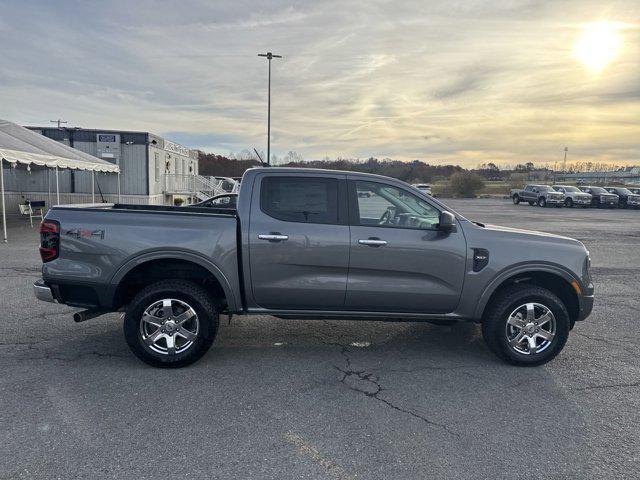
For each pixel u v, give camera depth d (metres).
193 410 3.45
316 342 5.01
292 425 3.26
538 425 3.34
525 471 2.79
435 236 4.34
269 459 2.86
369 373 4.21
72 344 4.76
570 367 4.45
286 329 5.43
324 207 4.35
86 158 17.17
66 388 3.76
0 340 4.85
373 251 4.28
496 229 4.61
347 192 4.38
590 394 3.86
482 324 4.52
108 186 21.77
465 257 4.34
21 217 19.03
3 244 11.53
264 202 4.32
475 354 4.75
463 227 4.42
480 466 2.83
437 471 2.77
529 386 4.00
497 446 3.05
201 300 4.17
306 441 3.06
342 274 4.31
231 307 4.33
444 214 4.19
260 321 5.73
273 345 4.89
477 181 52.81
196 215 4.26
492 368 4.39
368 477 2.70
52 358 4.39
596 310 6.60
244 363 4.38
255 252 4.25
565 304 4.73
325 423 3.30
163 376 4.04
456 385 3.99
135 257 4.15
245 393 3.75
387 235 4.30
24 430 3.11
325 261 4.27
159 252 4.16
